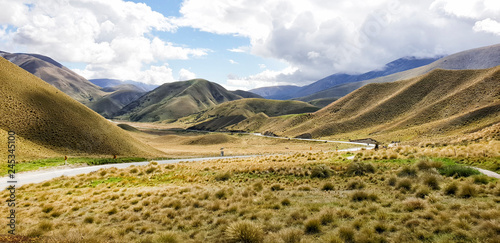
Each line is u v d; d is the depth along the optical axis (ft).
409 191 47.19
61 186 83.51
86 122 243.81
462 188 41.34
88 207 56.70
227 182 76.74
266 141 491.31
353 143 374.63
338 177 68.59
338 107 639.76
